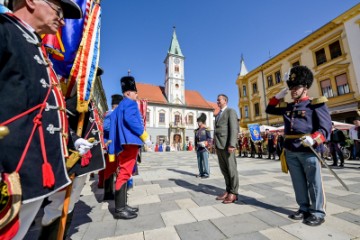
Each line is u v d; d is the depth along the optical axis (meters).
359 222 2.31
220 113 3.67
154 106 36.56
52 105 1.04
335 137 7.86
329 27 17.23
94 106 2.38
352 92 15.51
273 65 23.39
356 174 5.68
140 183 4.90
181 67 41.34
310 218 2.29
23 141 0.83
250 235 2.04
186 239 1.98
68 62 2.38
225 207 2.97
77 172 1.60
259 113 25.22
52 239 1.58
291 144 2.49
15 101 0.83
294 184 2.56
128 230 2.22
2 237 0.71
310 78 2.56
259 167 7.79
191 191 4.03
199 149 5.88
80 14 1.34
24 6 1.10
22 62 0.90
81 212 2.86
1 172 0.73
